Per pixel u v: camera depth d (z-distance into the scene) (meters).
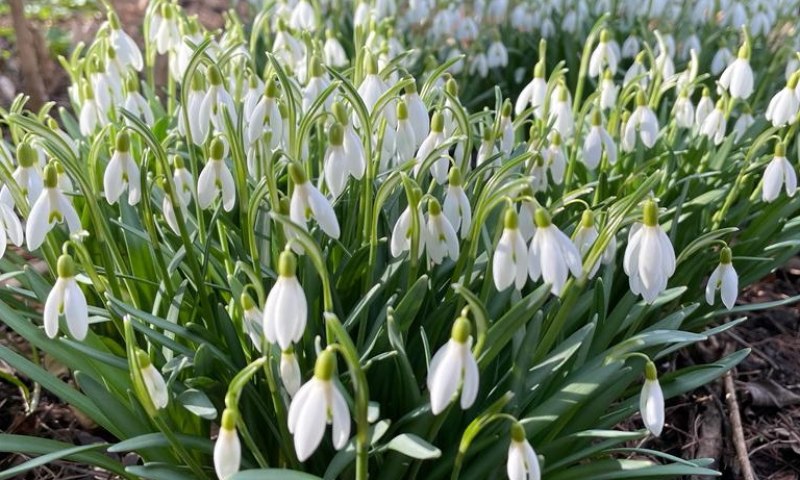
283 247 0.51
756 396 0.66
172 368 0.49
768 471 0.62
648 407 0.45
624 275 0.62
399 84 0.51
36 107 0.95
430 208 0.47
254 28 0.69
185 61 0.67
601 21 0.68
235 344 0.51
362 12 0.89
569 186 0.66
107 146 0.65
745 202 0.69
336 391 0.40
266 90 0.51
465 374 0.40
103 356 0.49
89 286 0.60
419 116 0.52
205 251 0.51
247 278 0.53
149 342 0.51
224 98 0.53
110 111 0.67
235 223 0.60
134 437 0.47
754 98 0.93
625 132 0.63
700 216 0.65
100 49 0.67
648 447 0.63
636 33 1.00
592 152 0.61
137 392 0.48
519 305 0.46
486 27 1.01
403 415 0.50
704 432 0.63
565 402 0.47
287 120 0.54
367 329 0.53
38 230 0.47
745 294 0.77
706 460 0.49
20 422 0.61
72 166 0.49
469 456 0.49
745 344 0.71
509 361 0.53
